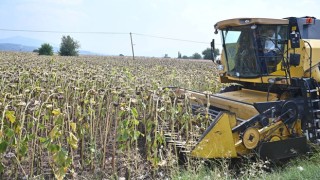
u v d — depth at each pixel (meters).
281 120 6.59
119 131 5.45
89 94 7.39
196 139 6.59
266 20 7.54
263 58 7.87
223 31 8.84
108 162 6.21
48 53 55.69
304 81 7.19
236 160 6.43
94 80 9.40
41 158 5.51
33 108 5.27
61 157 4.73
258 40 7.82
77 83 8.99
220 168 6.05
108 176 5.62
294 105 6.76
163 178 5.70
